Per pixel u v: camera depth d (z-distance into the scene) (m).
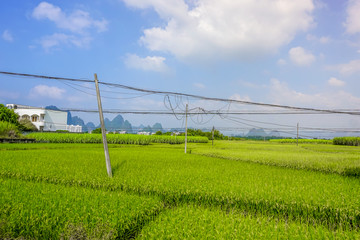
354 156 23.12
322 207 7.30
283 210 7.43
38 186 8.58
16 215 5.72
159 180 10.11
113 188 9.46
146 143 51.59
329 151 34.62
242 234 5.11
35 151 22.91
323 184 10.31
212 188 8.99
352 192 8.90
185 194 8.59
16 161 14.93
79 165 14.06
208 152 27.92
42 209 6.28
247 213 7.31
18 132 43.72
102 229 5.16
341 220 6.79
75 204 6.69
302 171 14.34
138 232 5.80
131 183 9.64
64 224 5.46
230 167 15.21
